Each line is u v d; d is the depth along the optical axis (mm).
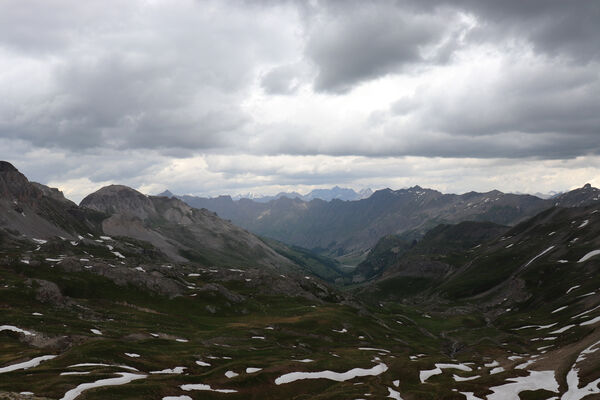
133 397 62594
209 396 70688
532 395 76938
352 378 93375
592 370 80000
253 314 165625
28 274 157500
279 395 77938
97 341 89062
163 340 104625
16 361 76438
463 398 79375
